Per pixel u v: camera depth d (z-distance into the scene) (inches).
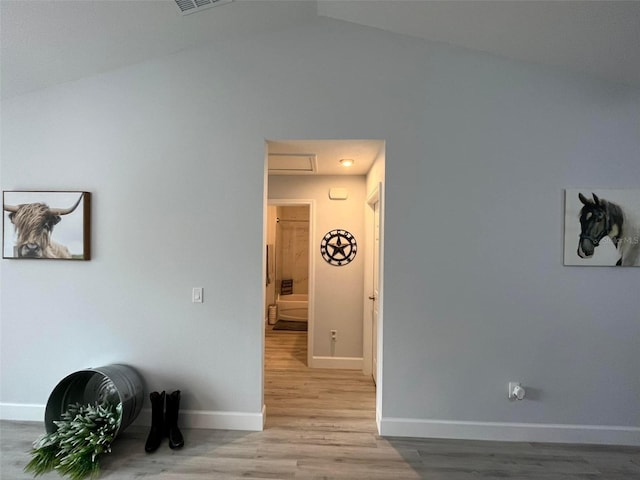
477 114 86.6
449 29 81.8
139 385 86.9
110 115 90.7
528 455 79.2
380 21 85.2
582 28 71.4
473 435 85.8
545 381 85.4
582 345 85.0
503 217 86.2
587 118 85.0
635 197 83.7
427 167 87.2
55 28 75.0
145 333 90.3
